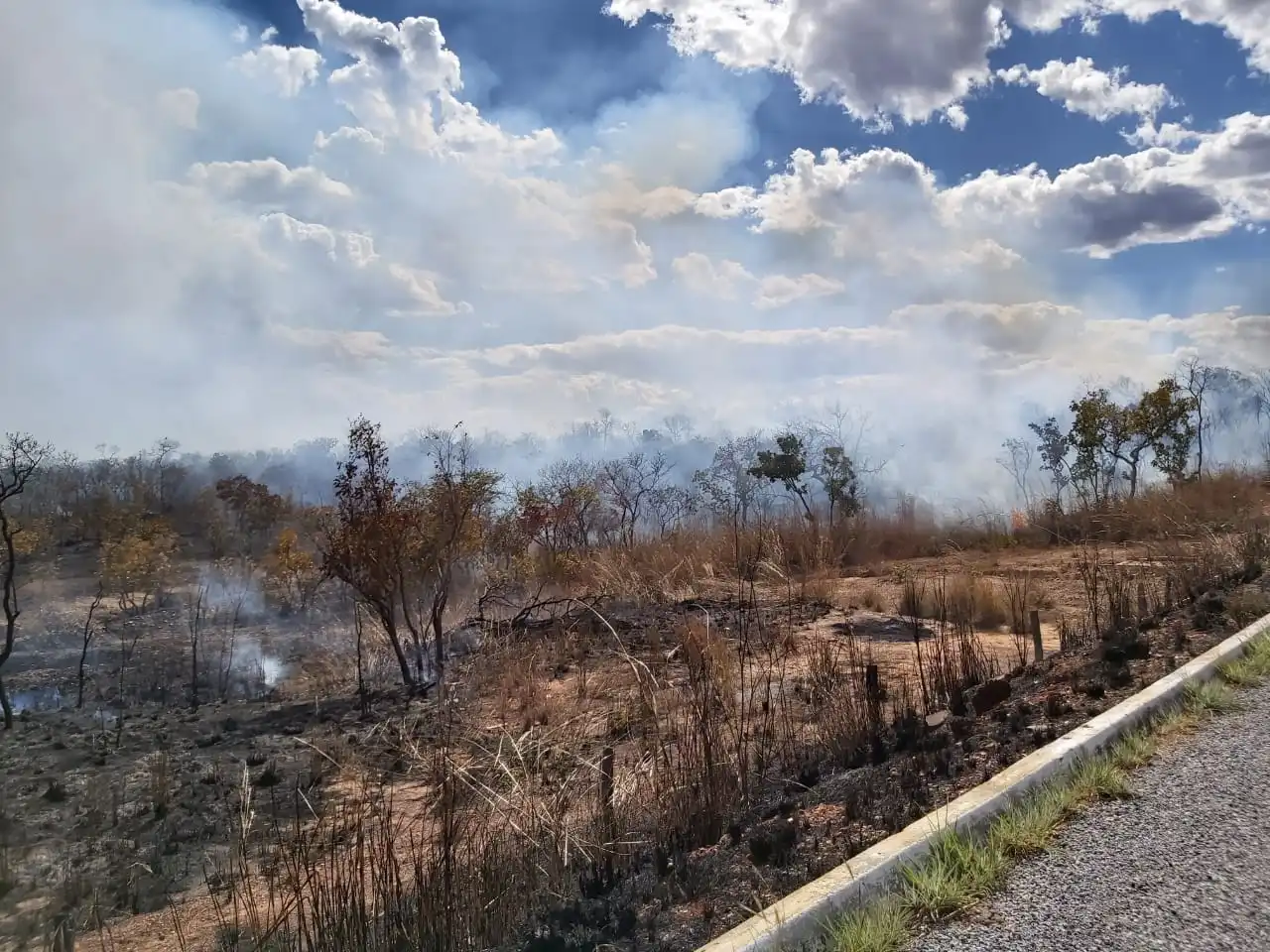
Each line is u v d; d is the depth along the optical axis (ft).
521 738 19.40
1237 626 22.89
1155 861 11.81
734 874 14.40
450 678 31.96
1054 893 11.23
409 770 22.89
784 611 38.93
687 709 22.24
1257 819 12.73
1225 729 16.25
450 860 15.88
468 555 43.52
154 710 34.94
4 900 18.58
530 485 57.93
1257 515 41.57
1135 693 18.45
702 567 47.78
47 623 67.41
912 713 21.86
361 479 37.86
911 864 12.12
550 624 38.70
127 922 17.70
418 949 14.55
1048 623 34.86
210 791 24.39
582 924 14.07
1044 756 15.14
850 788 17.33
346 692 35.19
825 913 11.19
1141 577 30.48
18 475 44.04
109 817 22.74
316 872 16.43
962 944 10.33
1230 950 9.82
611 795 18.07
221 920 17.12
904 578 44.06
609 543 55.06
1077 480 70.54
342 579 37.14
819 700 23.68
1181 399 68.85
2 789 24.53
